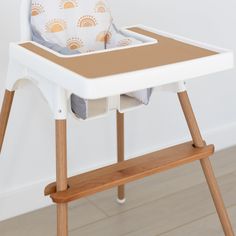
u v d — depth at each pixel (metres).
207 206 1.62
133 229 1.50
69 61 0.95
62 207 1.01
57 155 1.01
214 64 0.97
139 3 1.60
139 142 1.81
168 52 1.01
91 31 1.20
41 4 1.13
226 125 2.04
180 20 1.72
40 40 1.12
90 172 1.09
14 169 1.55
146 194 1.69
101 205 1.63
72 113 1.09
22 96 1.48
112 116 1.70
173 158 1.15
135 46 1.05
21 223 1.55
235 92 2.02
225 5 1.82
